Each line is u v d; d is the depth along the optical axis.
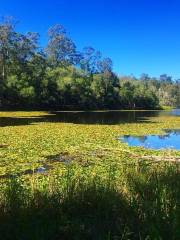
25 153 16.86
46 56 95.25
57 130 27.89
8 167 13.84
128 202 7.57
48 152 17.30
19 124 33.97
